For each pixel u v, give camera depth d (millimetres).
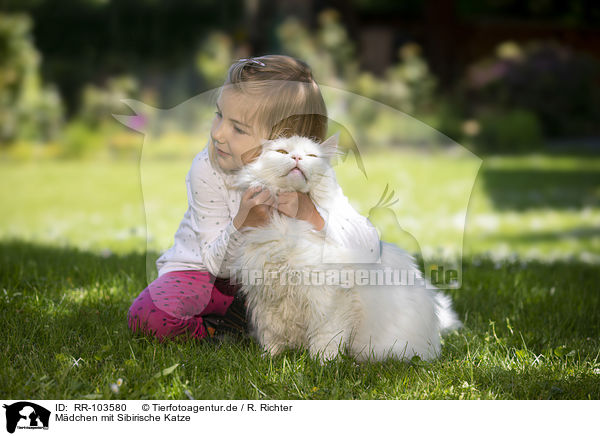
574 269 5078
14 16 14992
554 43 17672
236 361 2764
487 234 8180
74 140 14820
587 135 16703
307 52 14023
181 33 16859
